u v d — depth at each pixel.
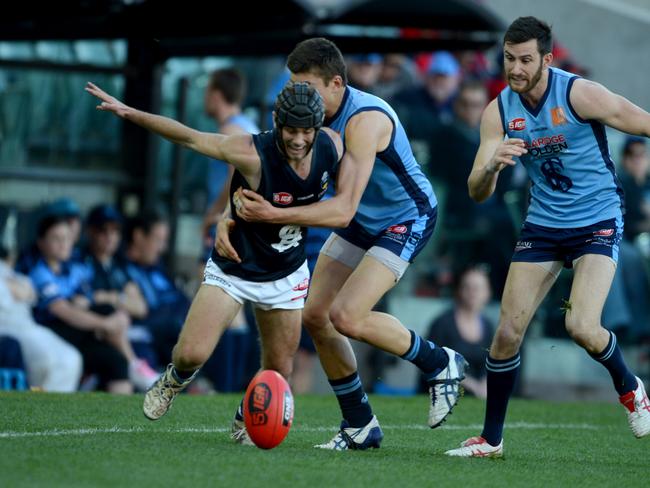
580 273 22.23
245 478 17.98
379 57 49.19
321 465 19.69
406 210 22.61
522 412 32.31
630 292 43.84
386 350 22.27
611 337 22.30
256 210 20.03
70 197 41.59
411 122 44.88
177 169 41.53
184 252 43.84
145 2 39.97
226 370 38.25
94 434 22.39
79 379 36.06
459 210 44.47
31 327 35.09
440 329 40.31
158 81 42.12
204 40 42.38
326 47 21.36
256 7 39.03
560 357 43.50
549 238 22.67
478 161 22.61
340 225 20.55
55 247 36.53
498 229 43.81
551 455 23.55
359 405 22.50
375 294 21.97
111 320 36.53
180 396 30.58
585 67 55.56
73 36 41.56
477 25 41.53
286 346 21.84
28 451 19.52
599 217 22.47
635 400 22.75
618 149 44.91
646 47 55.78
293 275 21.25
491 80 51.78
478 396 40.00
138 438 22.08
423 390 40.19
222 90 36.62
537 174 22.95
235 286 20.91
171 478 17.67
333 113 21.52
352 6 38.88
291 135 19.45
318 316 22.42
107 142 42.06
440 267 44.38
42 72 41.12
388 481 18.50
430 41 42.84
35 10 40.25
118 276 38.16
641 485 19.69
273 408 20.16
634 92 55.66
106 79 42.28
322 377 41.00
